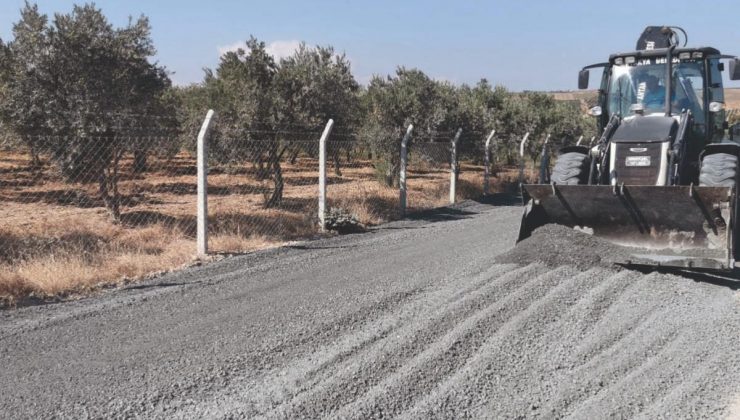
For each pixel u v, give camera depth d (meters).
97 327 5.80
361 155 26.80
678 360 4.89
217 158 13.35
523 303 6.12
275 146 14.11
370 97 17.97
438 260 8.47
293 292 6.93
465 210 15.24
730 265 6.80
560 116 26.39
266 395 4.32
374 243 10.17
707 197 7.01
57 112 10.90
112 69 11.52
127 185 18.86
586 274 7.00
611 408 4.11
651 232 7.63
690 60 8.95
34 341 5.43
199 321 5.94
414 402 4.23
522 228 8.16
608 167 8.40
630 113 9.19
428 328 5.44
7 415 4.05
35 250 8.82
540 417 4.04
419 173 25.03
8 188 17.14
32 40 10.85
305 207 13.88
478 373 4.62
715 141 9.31
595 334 5.44
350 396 4.29
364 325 5.75
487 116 22.30
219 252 9.43
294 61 14.47
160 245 9.82
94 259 8.34
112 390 4.42
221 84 13.48
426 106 18.09
